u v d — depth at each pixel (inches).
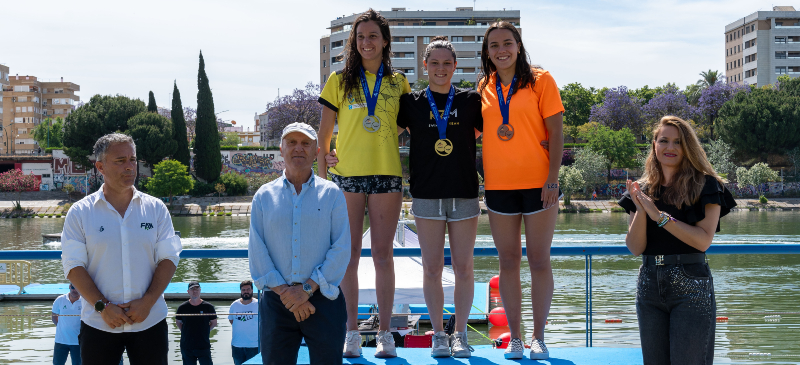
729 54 4407.0
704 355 113.0
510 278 142.0
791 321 482.6
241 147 2898.6
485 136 141.8
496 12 3713.1
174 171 2305.6
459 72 3395.7
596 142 2603.3
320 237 119.7
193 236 1456.7
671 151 118.0
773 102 2603.3
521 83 138.9
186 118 3363.7
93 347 121.6
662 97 3041.3
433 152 138.5
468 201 140.2
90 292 118.7
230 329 476.1
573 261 996.6
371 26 142.3
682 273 114.7
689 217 116.6
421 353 143.4
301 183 123.4
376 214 143.2
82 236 121.8
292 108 2915.8
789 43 3976.4
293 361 119.9
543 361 135.3
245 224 1833.2
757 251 143.2
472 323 507.5
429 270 141.9
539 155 139.2
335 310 119.0
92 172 2625.5
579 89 3545.8
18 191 2549.2
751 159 2677.2
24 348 447.8
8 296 642.8
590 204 2301.9
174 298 647.1
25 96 4923.7
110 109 2532.0
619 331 469.7
